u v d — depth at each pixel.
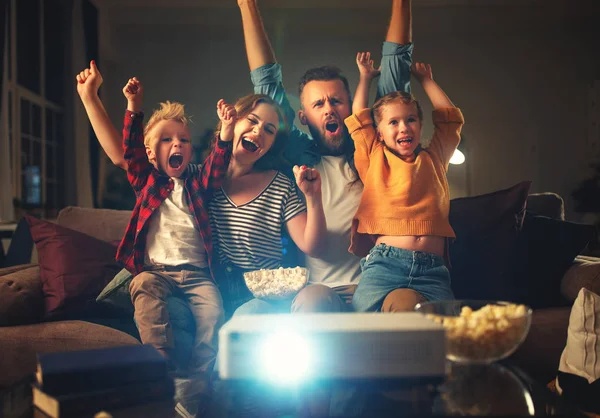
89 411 1.06
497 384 1.08
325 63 7.05
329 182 2.23
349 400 1.01
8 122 4.27
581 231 2.20
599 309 1.70
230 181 2.13
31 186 5.21
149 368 1.14
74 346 1.82
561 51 7.32
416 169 2.08
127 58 7.16
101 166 6.60
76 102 5.89
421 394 1.02
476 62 7.32
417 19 7.26
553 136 7.32
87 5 6.18
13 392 1.20
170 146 2.08
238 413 1.06
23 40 5.20
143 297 1.81
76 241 2.12
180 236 2.00
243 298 2.01
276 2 6.98
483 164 7.29
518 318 1.09
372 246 2.11
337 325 1.06
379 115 2.15
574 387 1.63
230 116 2.02
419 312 1.19
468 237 2.17
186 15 7.11
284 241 2.17
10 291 1.93
